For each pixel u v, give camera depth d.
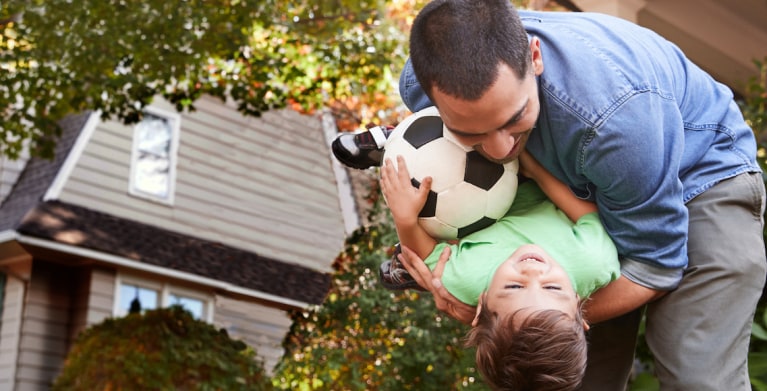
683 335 2.38
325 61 7.32
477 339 2.32
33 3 6.73
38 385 10.59
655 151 2.20
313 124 13.37
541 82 2.22
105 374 8.20
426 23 2.06
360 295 7.67
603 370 2.83
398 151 2.47
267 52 7.38
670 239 2.30
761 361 3.64
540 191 2.58
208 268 11.47
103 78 7.23
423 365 7.31
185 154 12.11
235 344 8.74
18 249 10.64
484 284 2.38
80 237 10.59
